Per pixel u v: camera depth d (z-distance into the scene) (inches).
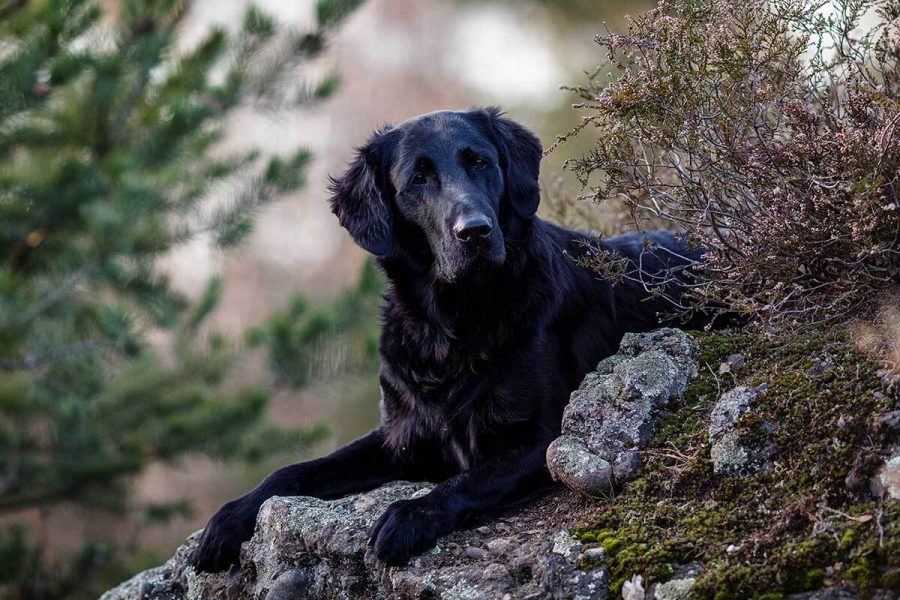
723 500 224.5
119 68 586.6
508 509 264.7
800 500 209.3
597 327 309.6
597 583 216.7
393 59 1574.8
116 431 631.2
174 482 1173.1
